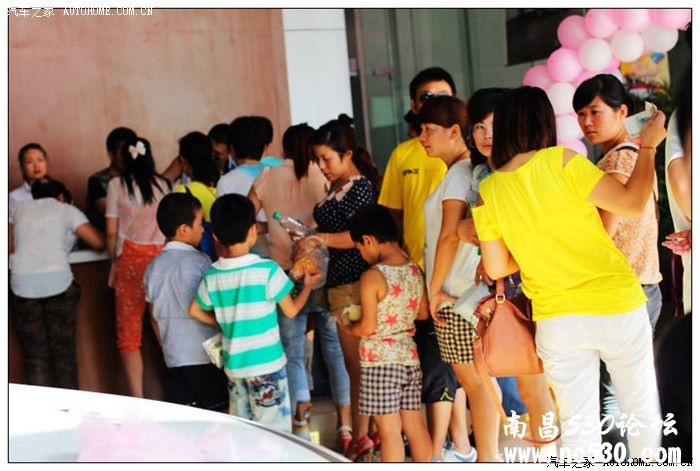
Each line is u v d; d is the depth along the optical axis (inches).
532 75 305.9
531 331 173.5
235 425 113.5
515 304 174.2
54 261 281.0
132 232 279.0
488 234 168.9
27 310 281.3
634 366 161.6
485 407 201.3
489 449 201.9
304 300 226.4
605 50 290.7
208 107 378.0
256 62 383.2
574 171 161.0
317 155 231.6
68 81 361.1
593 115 193.6
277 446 107.2
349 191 230.7
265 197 250.2
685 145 125.3
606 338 160.6
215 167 279.9
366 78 423.8
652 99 370.6
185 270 232.5
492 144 174.7
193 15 374.9
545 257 162.9
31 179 314.7
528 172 163.6
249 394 219.5
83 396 120.3
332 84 400.5
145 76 370.3
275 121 386.0
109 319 295.0
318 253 227.9
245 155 265.9
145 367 284.8
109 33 365.4
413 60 430.0
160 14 370.9
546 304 163.5
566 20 299.0
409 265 206.1
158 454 100.1
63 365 284.2
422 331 215.3
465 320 197.6
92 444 100.3
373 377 203.2
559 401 166.9
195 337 233.6
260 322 217.5
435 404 214.8
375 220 205.3
